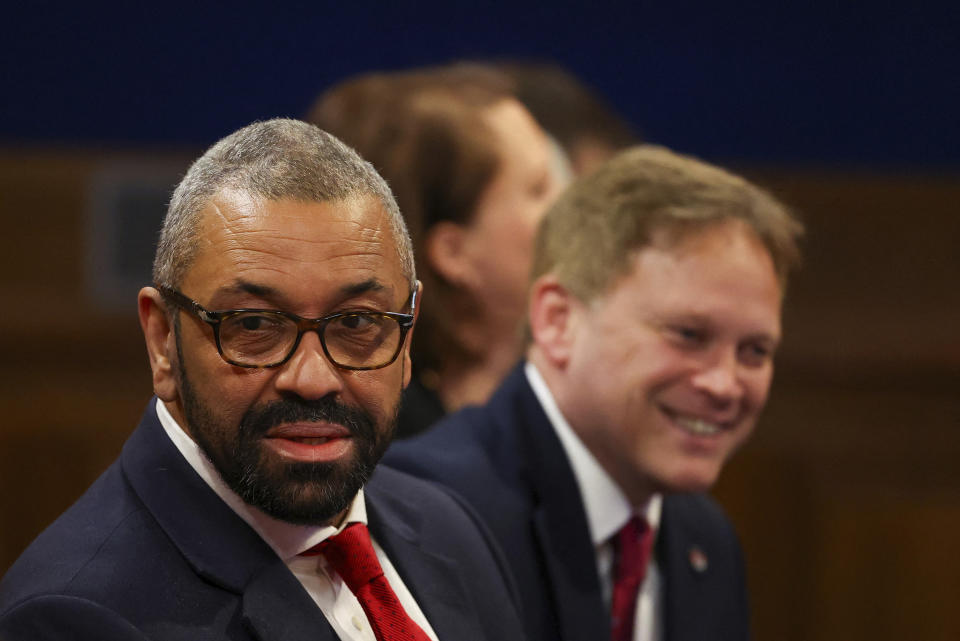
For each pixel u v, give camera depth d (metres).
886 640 13.04
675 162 6.26
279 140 4.11
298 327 3.96
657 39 12.81
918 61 12.98
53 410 12.54
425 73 8.91
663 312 5.91
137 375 12.72
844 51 12.98
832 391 13.20
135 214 12.56
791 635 13.06
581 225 6.25
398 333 4.14
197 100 12.48
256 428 3.96
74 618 3.78
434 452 6.25
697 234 5.95
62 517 4.24
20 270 12.54
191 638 3.91
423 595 4.55
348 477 4.05
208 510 4.17
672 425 6.02
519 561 5.93
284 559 4.25
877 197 13.19
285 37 12.45
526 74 9.55
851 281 13.34
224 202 3.98
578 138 9.46
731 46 12.90
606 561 6.32
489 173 8.35
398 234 4.19
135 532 4.09
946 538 13.00
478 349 8.53
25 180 12.48
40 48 12.38
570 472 6.16
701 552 6.75
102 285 12.60
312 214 3.97
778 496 13.07
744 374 6.04
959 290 13.27
